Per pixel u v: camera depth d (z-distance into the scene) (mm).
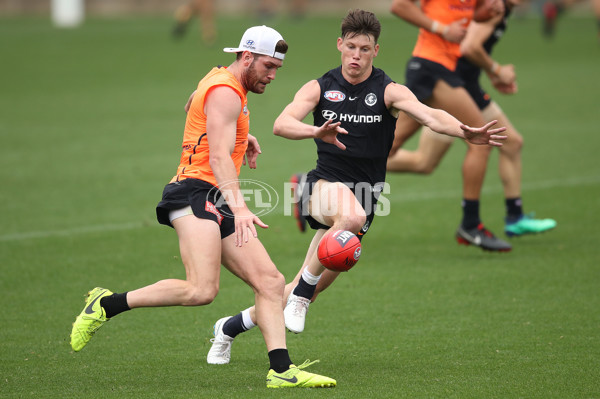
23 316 24250
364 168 22078
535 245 32344
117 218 36281
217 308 25266
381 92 21375
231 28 117125
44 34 111750
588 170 45156
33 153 50031
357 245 20203
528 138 53969
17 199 39469
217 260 18656
